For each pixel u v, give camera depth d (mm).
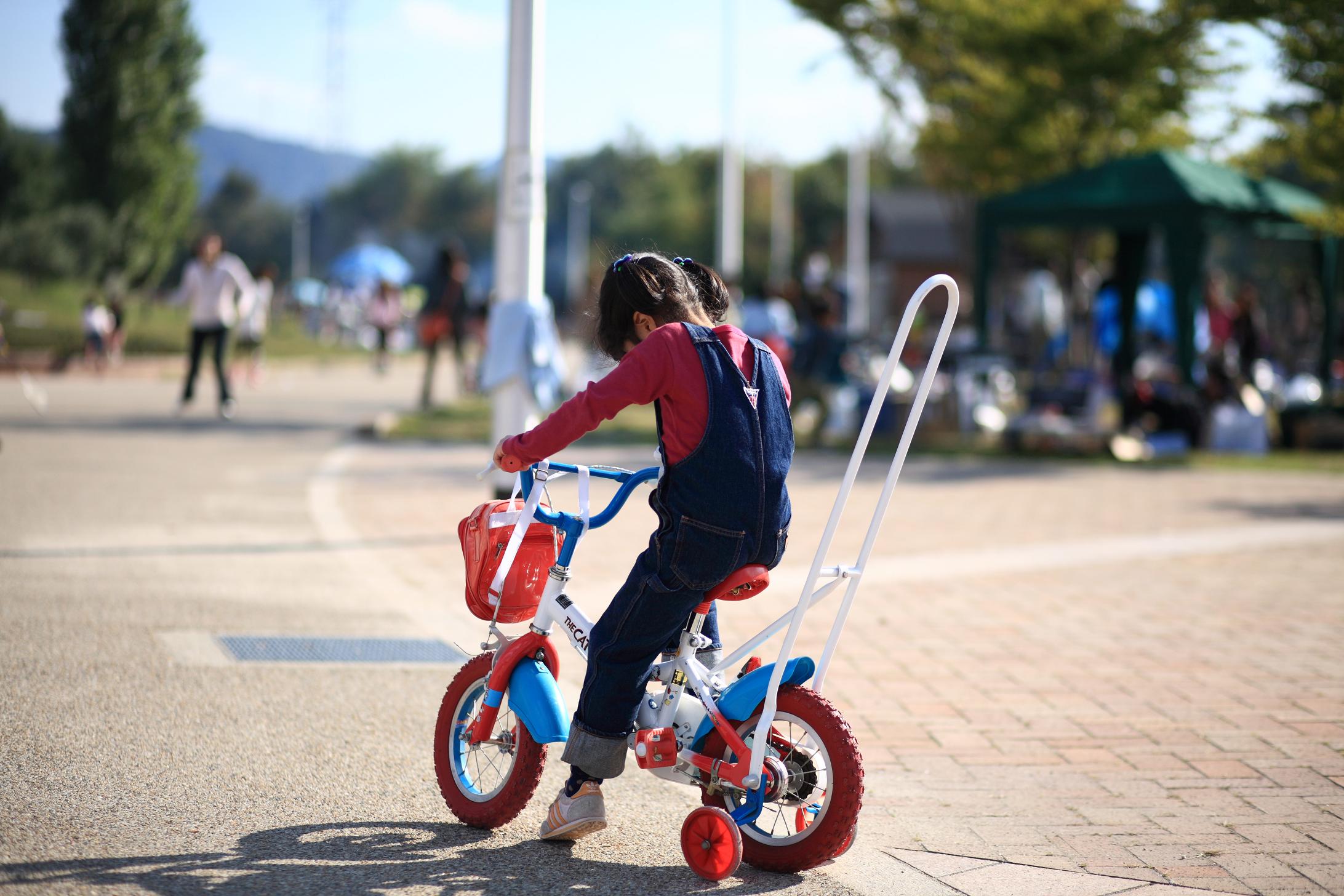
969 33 23094
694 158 104312
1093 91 23094
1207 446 18438
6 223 40812
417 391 28078
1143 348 26250
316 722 5820
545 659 4711
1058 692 6688
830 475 15148
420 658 6961
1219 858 4594
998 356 19516
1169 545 10852
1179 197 18359
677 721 4496
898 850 4652
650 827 4852
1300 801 5203
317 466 14602
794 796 4516
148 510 11188
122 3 38156
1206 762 5676
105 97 38531
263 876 4199
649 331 4414
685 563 4141
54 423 17891
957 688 6730
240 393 26203
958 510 12617
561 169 131125
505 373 11578
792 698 4375
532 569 4637
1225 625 8148
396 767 5320
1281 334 29297
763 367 4328
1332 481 15164
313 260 140000
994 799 5199
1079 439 17281
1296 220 19500
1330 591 9141
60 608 7562
